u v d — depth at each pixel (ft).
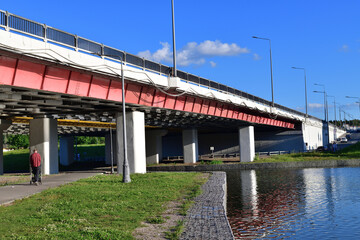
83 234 40.93
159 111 143.84
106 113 148.46
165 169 230.27
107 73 99.09
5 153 410.52
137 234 43.68
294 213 82.79
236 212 85.10
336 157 240.32
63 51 84.64
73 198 67.87
